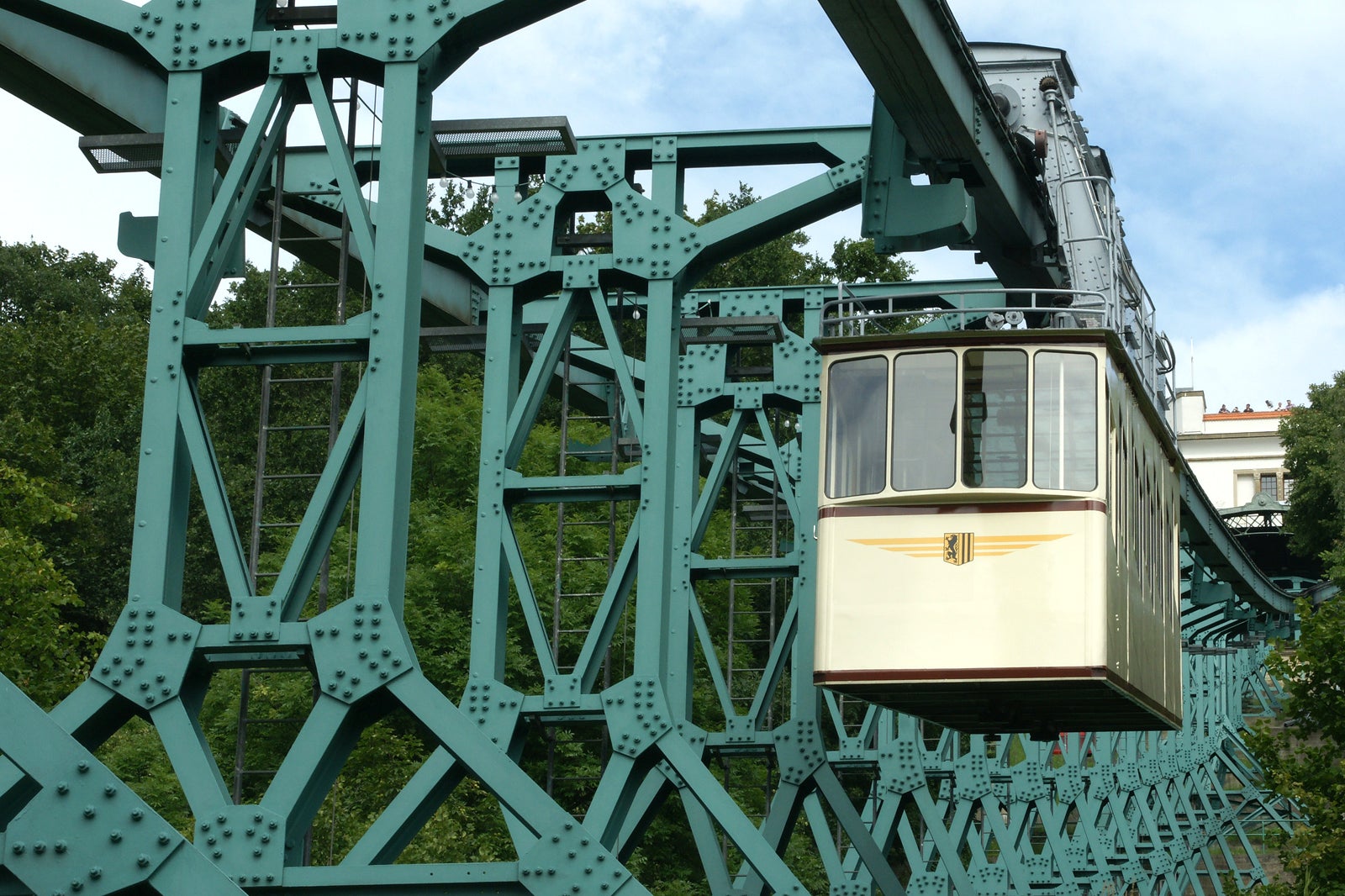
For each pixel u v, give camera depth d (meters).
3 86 16.55
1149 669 16.06
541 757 31.50
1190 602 47.09
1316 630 21.88
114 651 10.77
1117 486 14.26
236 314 44.06
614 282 17.22
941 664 13.59
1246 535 72.19
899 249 17.61
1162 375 21.84
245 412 42.19
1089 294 14.27
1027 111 19.47
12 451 37.66
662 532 15.79
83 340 45.12
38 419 41.56
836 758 24.64
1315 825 21.70
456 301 21.14
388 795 23.19
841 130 18.12
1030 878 33.25
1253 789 42.66
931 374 14.08
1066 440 13.77
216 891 7.71
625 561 16.30
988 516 13.74
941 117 15.84
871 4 13.70
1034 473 13.73
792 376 21.11
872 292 21.70
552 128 12.80
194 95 11.80
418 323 11.39
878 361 14.25
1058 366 13.91
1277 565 72.44
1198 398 92.88
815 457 20.70
